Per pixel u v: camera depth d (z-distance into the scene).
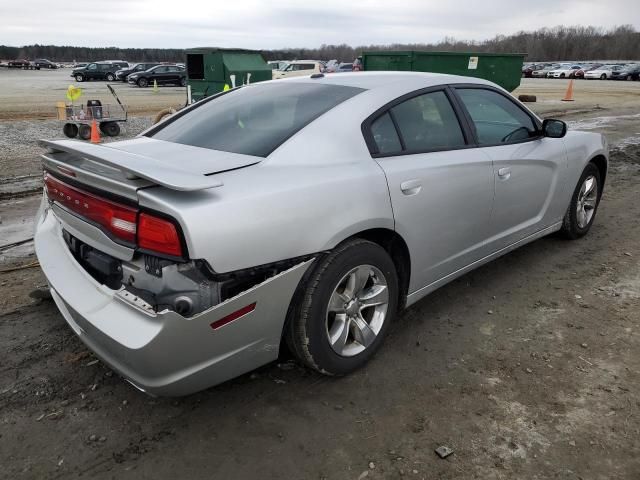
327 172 2.57
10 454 2.29
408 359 3.01
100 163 2.21
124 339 2.13
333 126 2.77
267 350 2.45
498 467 2.24
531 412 2.57
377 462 2.26
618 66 49.19
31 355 3.01
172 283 2.16
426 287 3.26
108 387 2.75
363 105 2.92
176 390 2.22
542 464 2.25
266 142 2.70
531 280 4.06
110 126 12.02
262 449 2.34
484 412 2.57
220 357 2.27
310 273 2.51
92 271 2.52
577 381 2.81
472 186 3.31
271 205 2.28
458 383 2.79
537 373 2.88
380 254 2.78
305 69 28.44
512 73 15.14
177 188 1.96
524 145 3.85
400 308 3.19
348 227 2.54
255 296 2.26
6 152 9.52
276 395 2.70
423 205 2.97
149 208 2.11
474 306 3.64
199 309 2.16
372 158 2.81
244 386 2.77
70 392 2.70
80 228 2.47
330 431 2.45
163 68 32.72
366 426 2.48
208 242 2.07
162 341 2.08
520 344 3.17
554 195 4.25
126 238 2.21
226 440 2.39
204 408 2.60
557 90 30.55
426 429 2.46
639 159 8.77
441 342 3.19
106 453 2.31
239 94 3.50
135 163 2.19
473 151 3.39
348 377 2.84
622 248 4.73
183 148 2.82
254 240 2.20
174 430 2.45
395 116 3.03
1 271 4.16
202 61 14.68
